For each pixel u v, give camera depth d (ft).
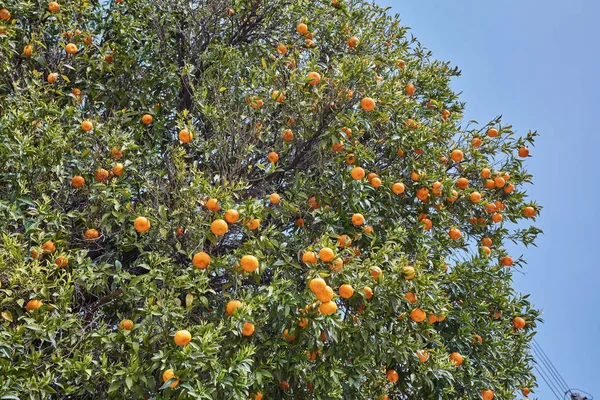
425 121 22.48
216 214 14.67
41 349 13.69
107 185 16.39
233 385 13.10
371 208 18.80
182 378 12.32
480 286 21.71
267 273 18.62
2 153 14.37
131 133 19.33
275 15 24.00
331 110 18.11
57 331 13.92
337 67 19.01
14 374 11.87
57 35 20.44
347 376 16.93
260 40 24.21
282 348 16.29
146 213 15.70
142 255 16.76
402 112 20.12
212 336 13.00
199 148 18.83
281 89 18.74
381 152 20.85
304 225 18.57
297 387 17.06
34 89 17.54
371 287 15.85
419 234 19.39
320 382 15.94
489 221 22.89
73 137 16.47
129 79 21.02
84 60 19.79
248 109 19.44
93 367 13.38
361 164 18.92
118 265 15.10
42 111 15.96
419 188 19.75
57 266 13.56
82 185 16.16
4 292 12.86
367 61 18.47
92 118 18.40
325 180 18.57
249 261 14.17
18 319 12.51
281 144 19.74
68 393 12.84
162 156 19.67
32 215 15.10
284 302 14.76
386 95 19.31
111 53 20.77
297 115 18.85
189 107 22.75
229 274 16.30
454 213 22.29
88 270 14.44
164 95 22.04
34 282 12.91
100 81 20.99
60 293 13.39
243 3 23.18
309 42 23.34
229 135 19.17
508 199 23.12
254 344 15.53
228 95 20.04
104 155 16.85
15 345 12.10
